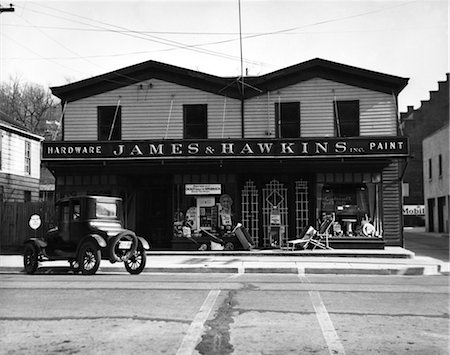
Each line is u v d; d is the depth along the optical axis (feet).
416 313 28.84
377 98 68.28
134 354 20.94
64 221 49.93
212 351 21.35
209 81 70.23
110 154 63.98
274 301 32.40
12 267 54.24
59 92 71.56
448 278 45.96
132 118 71.15
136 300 32.68
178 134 70.44
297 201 67.62
